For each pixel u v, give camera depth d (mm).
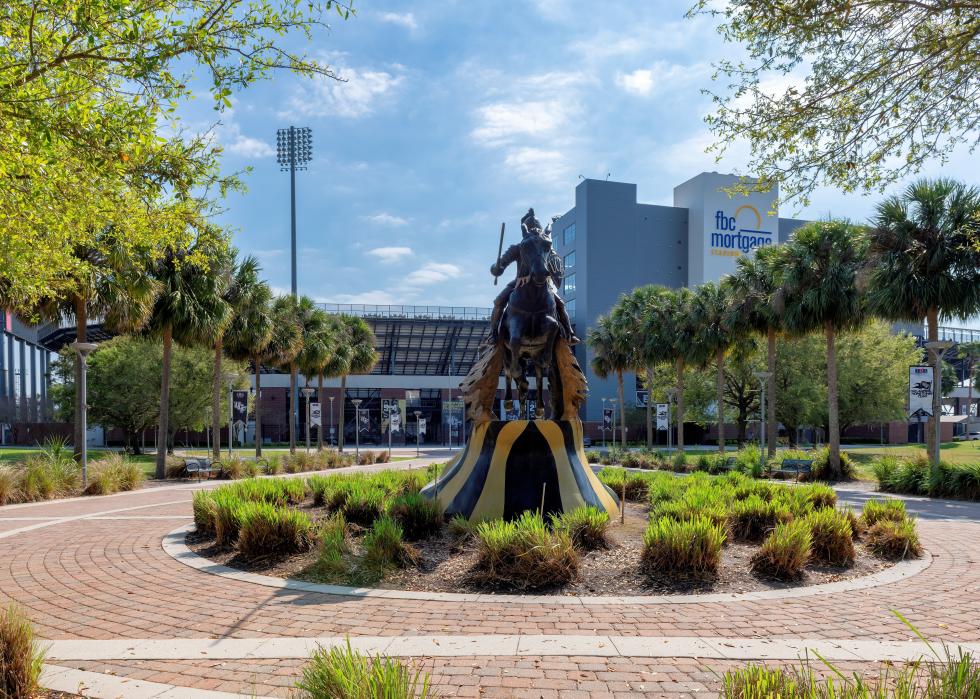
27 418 62844
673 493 12250
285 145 69312
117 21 5172
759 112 6102
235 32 5414
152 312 24125
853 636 5527
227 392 44844
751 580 7504
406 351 79875
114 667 4789
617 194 71125
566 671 4691
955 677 3344
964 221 20078
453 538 9453
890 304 21062
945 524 12625
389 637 5441
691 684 4461
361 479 13523
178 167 6219
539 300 10625
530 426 10492
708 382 52000
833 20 5398
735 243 72688
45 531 11227
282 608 6355
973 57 5430
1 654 4125
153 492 19234
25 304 17984
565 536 7652
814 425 49094
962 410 97062
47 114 5395
